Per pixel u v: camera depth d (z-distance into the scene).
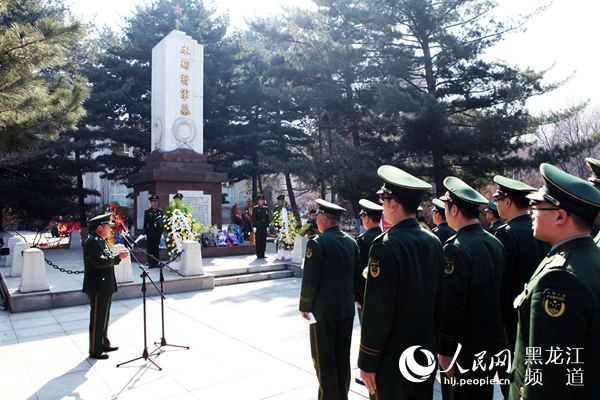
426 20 17.41
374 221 5.01
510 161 17.36
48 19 8.27
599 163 3.62
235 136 24.11
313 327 3.76
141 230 14.99
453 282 2.92
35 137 9.45
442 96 18.52
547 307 1.68
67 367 4.98
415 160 19.77
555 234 1.93
